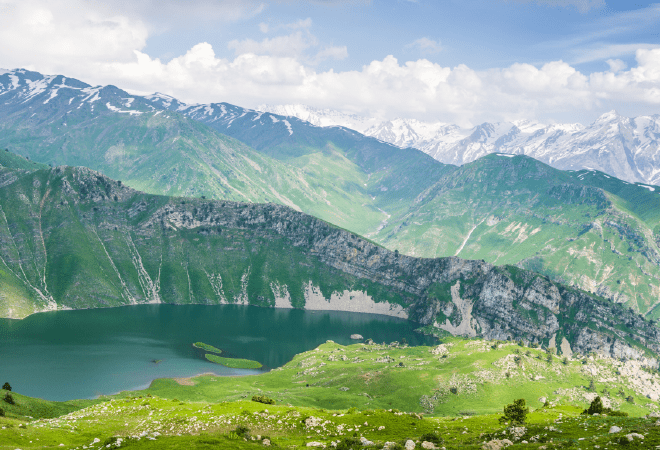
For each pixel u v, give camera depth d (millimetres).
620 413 81000
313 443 70688
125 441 70812
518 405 89062
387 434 80250
